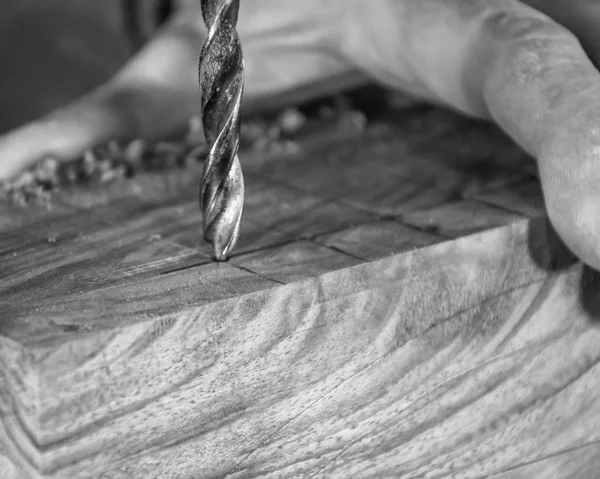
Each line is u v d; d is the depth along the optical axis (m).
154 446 0.35
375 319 0.37
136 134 0.46
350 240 0.38
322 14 0.46
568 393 0.41
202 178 0.37
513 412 0.40
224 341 0.35
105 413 0.34
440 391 0.38
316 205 0.41
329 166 0.44
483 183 0.43
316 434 0.37
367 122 0.49
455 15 0.42
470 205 0.41
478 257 0.38
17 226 0.40
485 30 0.41
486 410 0.39
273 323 0.36
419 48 0.43
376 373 0.37
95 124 0.45
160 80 0.47
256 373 0.36
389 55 0.44
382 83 0.47
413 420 0.38
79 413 0.34
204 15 0.36
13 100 0.66
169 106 0.47
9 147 0.44
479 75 0.41
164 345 0.35
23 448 0.34
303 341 0.36
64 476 0.34
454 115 0.49
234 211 0.37
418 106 0.50
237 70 0.36
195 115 0.47
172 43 0.47
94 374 0.34
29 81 0.68
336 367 0.37
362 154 0.46
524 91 0.39
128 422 0.35
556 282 0.40
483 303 0.39
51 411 0.34
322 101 0.51
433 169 0.44
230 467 0.36
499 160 0.45
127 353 0.34
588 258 0.37
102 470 0.35
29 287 0.36
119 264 0.38
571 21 0.44
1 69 0.68
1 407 0.34
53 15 0.73
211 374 0.35
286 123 0.48
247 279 0.36
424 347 0.38
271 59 0.47
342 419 0.37
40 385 0.33
